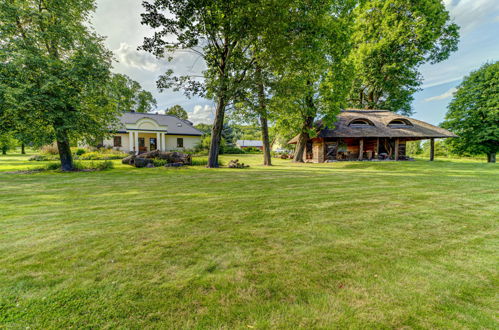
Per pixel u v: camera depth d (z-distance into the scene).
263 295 1.94
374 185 7.64
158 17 10.31
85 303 1.83
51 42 11.37
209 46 12.19
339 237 3.23
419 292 1.99
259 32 11.14
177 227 3.63
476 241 3.11
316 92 17.16
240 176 10.07
